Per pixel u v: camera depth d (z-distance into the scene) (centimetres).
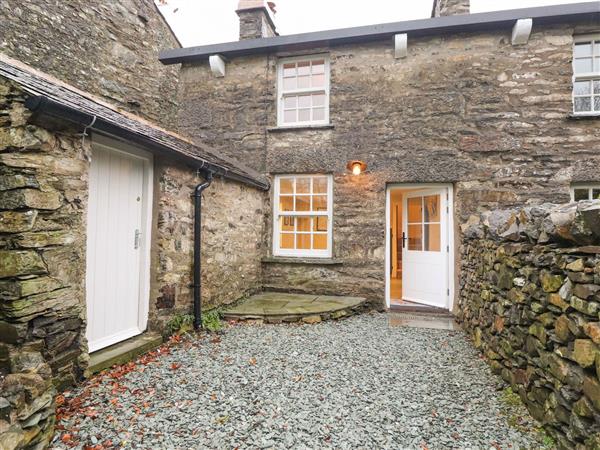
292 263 598
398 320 498
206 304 448
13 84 222
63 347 249
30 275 225
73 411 226
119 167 337
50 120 238
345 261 580
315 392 265
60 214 247
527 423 222
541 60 532
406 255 631
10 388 173
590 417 168
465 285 457
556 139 523
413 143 562
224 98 645
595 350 164
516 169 531
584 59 543
